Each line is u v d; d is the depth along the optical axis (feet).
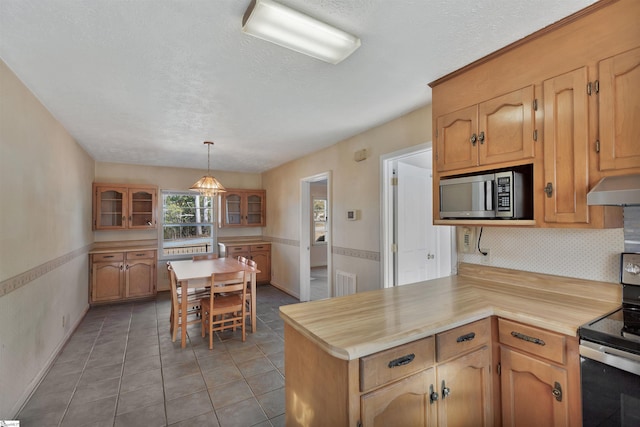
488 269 7.20
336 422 3.89
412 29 5.09
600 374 3.95
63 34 5.15
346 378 3.71
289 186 17.28
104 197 15.98
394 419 4.03
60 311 9.82
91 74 6.59
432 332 4.40
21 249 6.91
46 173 8.60
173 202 18.67
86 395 7.33
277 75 6.70
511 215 5.48
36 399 7.15
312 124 10.15
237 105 8.45
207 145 13.05
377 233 10.37
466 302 5.48
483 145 6.08
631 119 4.25
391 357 4.00
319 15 4.68
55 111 8.79
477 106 6.19
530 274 6.43
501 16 4.80
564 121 4.92
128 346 10.16
